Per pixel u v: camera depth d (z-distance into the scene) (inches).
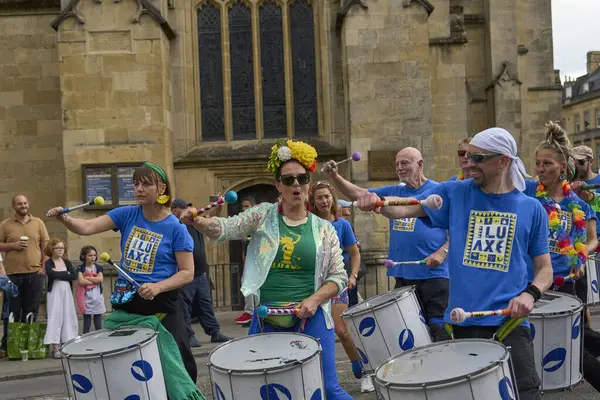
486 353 159.5
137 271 237.0
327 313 204.2
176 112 663.8
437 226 185.5
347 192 210.8
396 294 253.6
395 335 243.9
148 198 236.1
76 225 234.2
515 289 175.8
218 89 677.3
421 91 630.5
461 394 145.4
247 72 677.9
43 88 690.8
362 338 247.9
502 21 883.4
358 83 631.2
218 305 647.1
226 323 560.1
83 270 464.1
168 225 238.8
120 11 619.5
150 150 619.8
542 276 176.4
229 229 199.2
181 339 241.4
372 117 630.5
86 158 617.9
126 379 202.7
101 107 618.8
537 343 225.5
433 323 298.7
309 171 203.3
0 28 689.0
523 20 1066.1
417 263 282.4
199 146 671.8
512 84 879.7
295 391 171.8
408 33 631.2
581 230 257.9
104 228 240.1
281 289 202.2
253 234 203.8
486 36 898.1
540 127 1063.6
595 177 338.6
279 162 202.4
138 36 619.8
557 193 268.5
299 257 200.4
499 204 179.8
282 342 190.2
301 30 678.5
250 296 201.8
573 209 262.5
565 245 253.6
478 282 177.5
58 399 331.6
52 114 690.2
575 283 294.0
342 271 205.6
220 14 675.4
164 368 228.7
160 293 236.5
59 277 445.7
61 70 618.5
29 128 689.0
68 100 618.2
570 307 228.5
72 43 618.5
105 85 618.5
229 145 671.1
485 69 903.7
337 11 662.5
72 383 204.2
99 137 618.2
